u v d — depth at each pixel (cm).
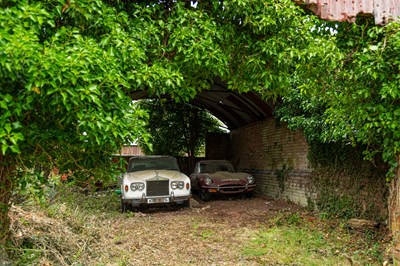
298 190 1078
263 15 336
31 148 281
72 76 226
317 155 947
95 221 763
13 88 228
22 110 238
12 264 357
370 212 752
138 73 290
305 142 1043
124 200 966
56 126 263
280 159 1220
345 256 548
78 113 236
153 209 1048
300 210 988
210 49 318
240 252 585
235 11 327
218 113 1703
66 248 507
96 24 273
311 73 423
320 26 411
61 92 222
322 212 896
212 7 341
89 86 235
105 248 572
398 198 461
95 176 312
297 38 365
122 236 682
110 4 308
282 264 521
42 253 453
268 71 364
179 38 312
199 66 327
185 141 1792
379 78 404
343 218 827
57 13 251
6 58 207
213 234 712
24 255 420
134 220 859
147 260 539
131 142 273
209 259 548
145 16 316
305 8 398
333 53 381
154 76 296
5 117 222
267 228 764
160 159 1156
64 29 254
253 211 989
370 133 469
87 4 257
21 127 235
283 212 956
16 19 224
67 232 549
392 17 397
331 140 776
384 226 694
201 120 1798
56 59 224
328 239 658
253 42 362
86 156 294
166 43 331
